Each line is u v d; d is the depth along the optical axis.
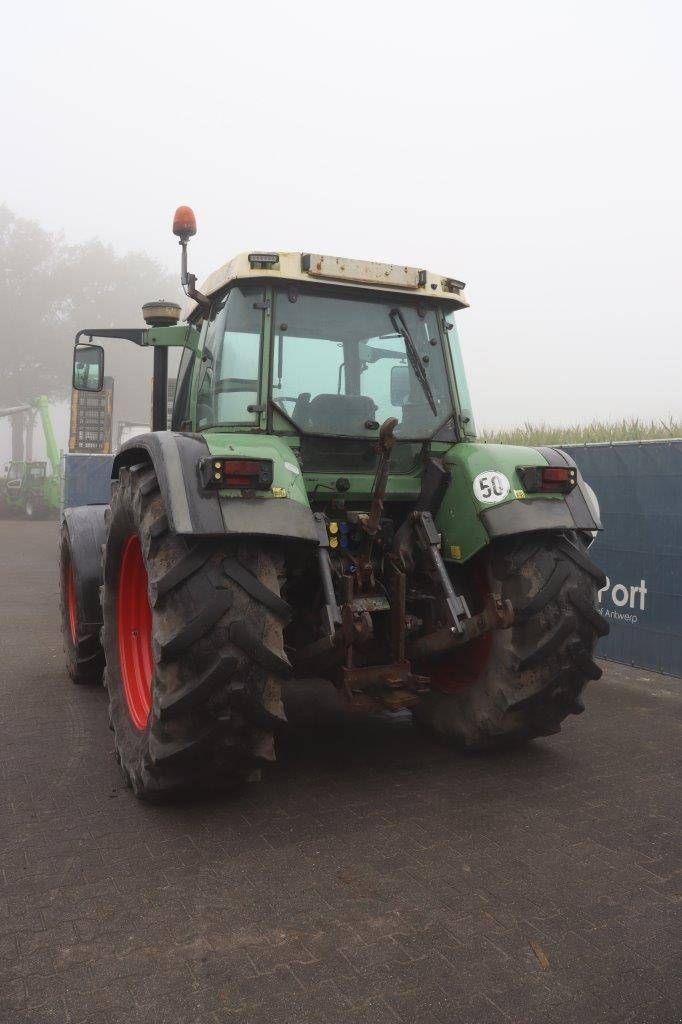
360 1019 1.98
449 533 3.67
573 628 3.44
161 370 4.71
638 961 2.22
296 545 3.38
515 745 4.00
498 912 2.46
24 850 2.85
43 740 4.09
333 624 3.14
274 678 2.99
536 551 3.51
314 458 3.61
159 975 2.14
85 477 13.64
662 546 5.63
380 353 3.81
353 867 2.74
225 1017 1.99
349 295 3.76
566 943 2.30
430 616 3.67
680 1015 2.01
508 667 3.47
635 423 9.28
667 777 3.60
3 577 10.92
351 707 3.32
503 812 3.21
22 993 2.06
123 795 3.37
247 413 3.52
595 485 6.12
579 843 2.93
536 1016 2.00
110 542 3.90
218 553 3.00
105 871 2.70
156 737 3.00
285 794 3.38
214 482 2.92
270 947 2.27
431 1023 1.97
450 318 4.05
